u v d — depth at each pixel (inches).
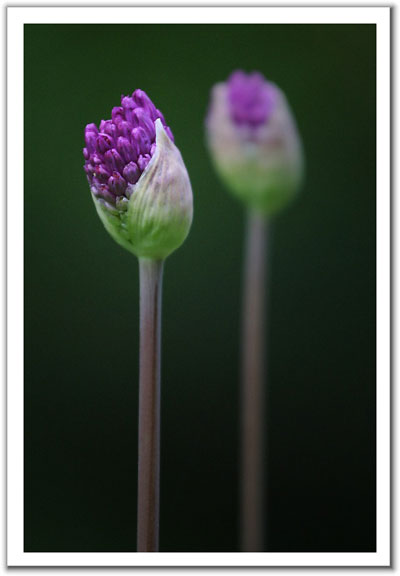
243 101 24.7
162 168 22.9
